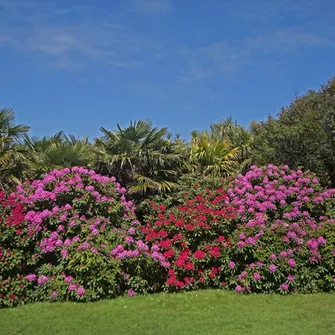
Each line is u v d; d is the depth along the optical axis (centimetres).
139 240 704
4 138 1053
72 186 701
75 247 646
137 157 941
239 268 711
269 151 1122
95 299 634
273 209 770
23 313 571
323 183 1048
